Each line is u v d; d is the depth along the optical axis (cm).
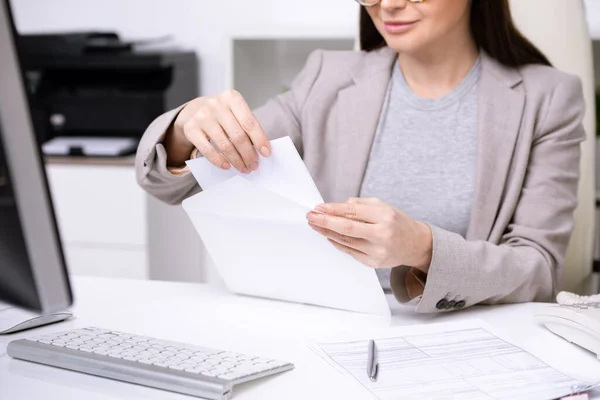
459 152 127
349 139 129
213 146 94
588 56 149
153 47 265
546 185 118
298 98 136
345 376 70
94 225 228
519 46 128
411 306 99
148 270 227
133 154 235
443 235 94
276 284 96
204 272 241
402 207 129
